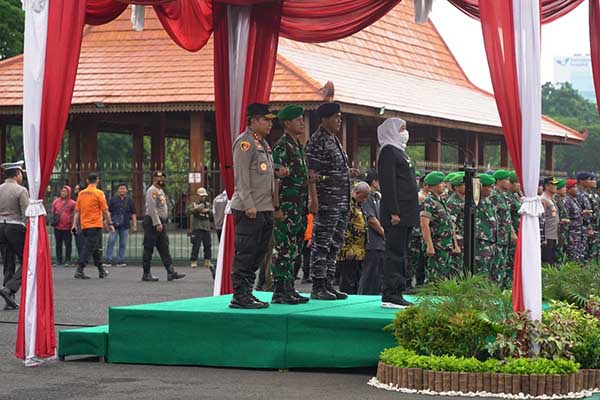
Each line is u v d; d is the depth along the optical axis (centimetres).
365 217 1611
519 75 1045
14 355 1237
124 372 1110
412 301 1204
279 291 1231
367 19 1490
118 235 2925
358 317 1084
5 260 1858
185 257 3089
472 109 4662
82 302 1850
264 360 1116
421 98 4281
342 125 3631
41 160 1177
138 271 2712
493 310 1024
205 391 991
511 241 1761
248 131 1178
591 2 1352
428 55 5262
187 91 3609
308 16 1496
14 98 3806
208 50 3872
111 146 6281
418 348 1023
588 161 7694
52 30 1173
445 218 1553
